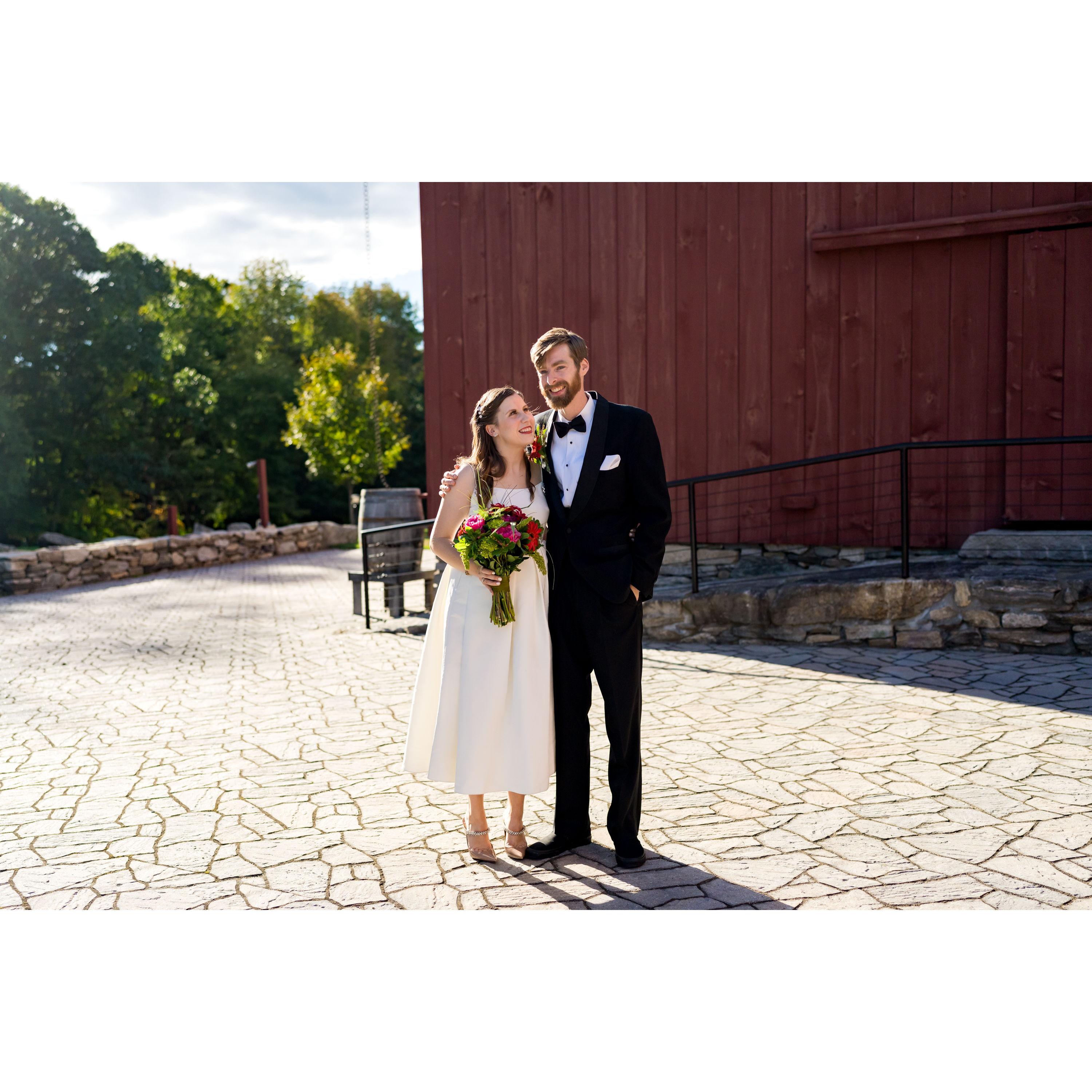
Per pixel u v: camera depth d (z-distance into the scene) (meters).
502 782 3.18
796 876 3.01
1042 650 6.09
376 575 9.55
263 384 41.56
